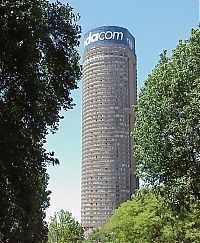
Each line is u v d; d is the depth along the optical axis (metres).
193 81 25.34
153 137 26.11
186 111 24.66
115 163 155.50
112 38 166.25
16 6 16.59
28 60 17.61
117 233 59.59
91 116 162.00
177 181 25.27
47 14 20.86
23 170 18.03
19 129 17.47
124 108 160.38
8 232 19.64
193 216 37.69
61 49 21.08
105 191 153.88
